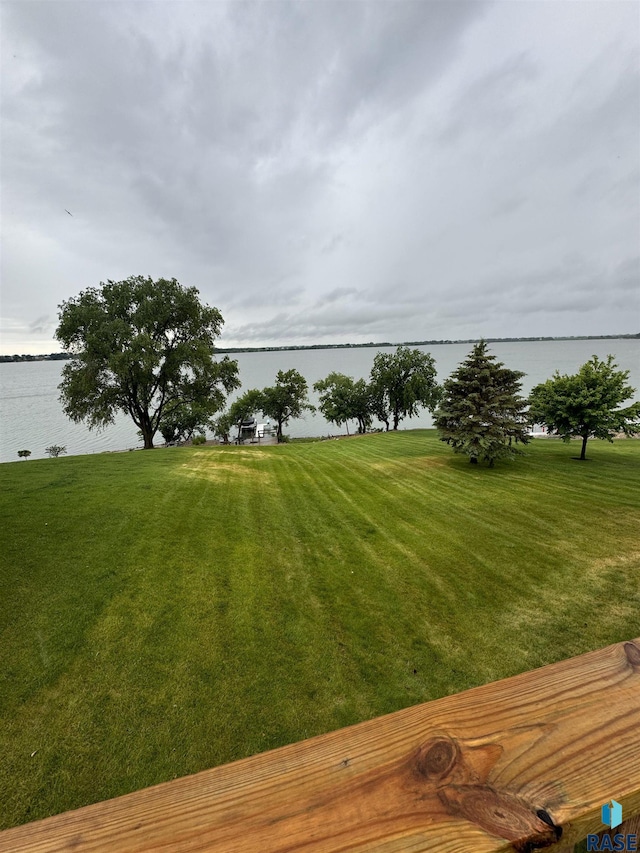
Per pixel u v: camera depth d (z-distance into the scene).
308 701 3.92
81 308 19.69
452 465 15.79
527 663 4.59
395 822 0.57
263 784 0.63
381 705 3.93
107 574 5.62
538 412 15.83
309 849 0.55
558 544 7.86
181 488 10.23
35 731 3.36
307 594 5.78
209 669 4.19
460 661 4.59
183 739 3.42
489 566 6.89
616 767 0.65
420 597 5.87
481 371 15.01
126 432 56.53
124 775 3.09
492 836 0.56
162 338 22.45
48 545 6.25
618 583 6.33
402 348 35.88
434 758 0.66
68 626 4.54
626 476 13.37
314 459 17.70
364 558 7.11
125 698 3.75
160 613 4.96
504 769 0.64
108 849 0.54
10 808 2.81
